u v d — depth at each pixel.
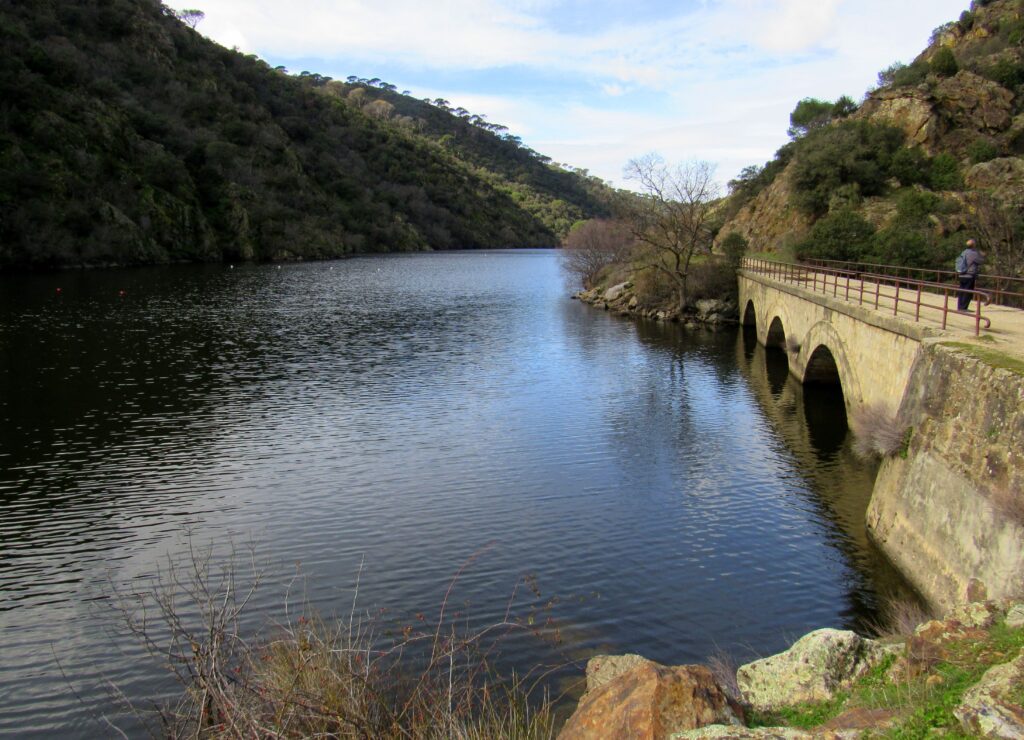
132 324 53.50
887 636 12.30
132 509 21.59
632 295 68.06
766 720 8.35
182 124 129.25
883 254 45.38
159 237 105.62
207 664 9.26
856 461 25.31
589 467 25.11
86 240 92.69
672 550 18.72
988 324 18.86
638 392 36.00
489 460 25.86
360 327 55.56
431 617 15.61
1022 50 70.19
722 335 54.31
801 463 25.33
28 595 16.77
